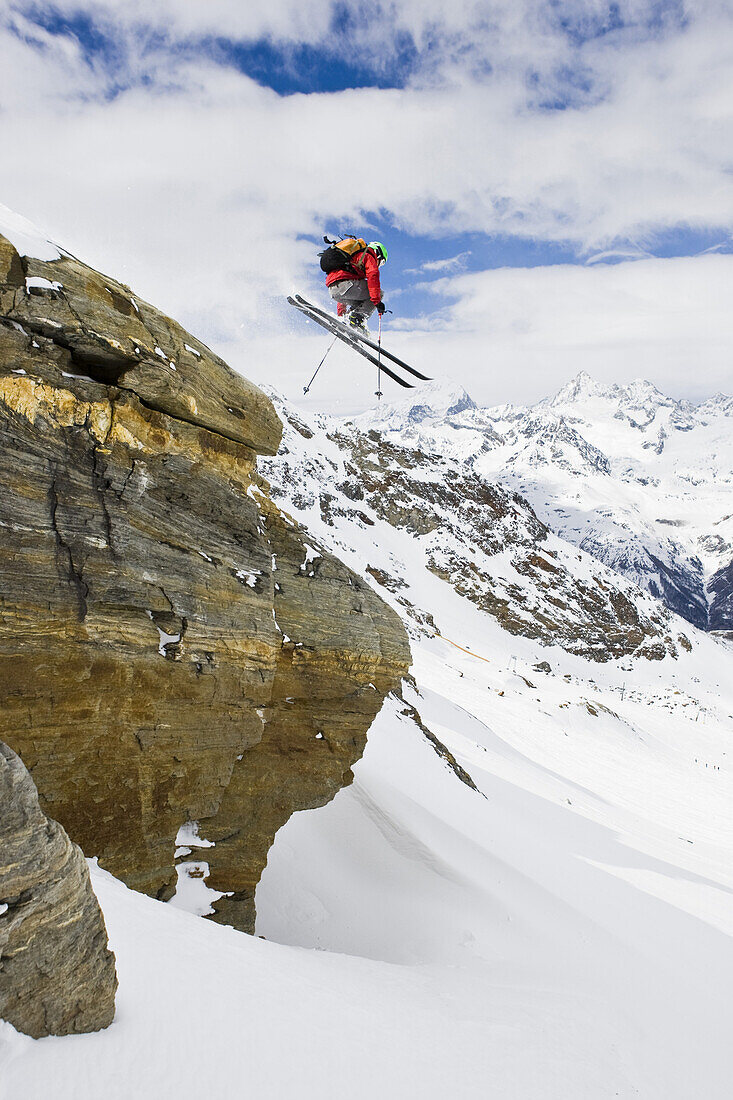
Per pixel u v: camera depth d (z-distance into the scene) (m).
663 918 21.34
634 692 126.12
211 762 10.94
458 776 27.94
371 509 174.38
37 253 9.45
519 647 145.75
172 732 10.34
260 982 7.52
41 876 5.27
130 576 9.77
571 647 155.12
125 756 9.78
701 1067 11.68
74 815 9.21
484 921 16.36
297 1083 6.17
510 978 13.15
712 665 168.12
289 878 16.09
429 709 45.19
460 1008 9.70
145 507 10.20
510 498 198.00
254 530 12.10
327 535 151.00
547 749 63.22
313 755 13.06
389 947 14.73
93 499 9.54
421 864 18.33
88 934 5.65
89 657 9.24
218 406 11.36
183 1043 5.96
